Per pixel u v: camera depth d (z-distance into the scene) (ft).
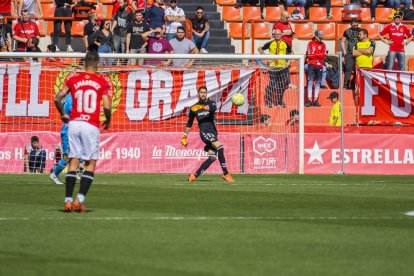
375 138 150.00
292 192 104.17
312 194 101.30
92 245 60.29
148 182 121.08
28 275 49.73
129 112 148.97
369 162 149.79
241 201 91.81
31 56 141.90
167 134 149.28
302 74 146.00
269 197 96.84
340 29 203.51
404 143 150.30
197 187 111.45
